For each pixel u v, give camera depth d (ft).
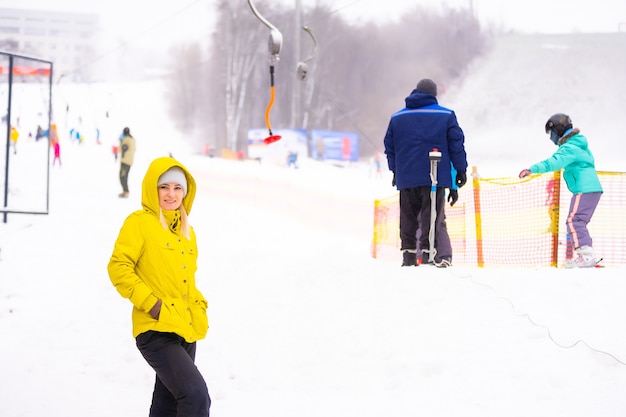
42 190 159.84
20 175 188.96
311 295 62.13
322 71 478.59
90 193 160.97
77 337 62.64
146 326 33.06
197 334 34.30
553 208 75.41
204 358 55.42
